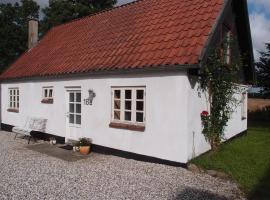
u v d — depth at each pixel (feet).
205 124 32.17
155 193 23.17
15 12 103.76
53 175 27.43
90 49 42.24
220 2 33.58
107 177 26.86
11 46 100.22
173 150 29.78
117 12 47.83
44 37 62.44
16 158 33.81
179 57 29.45
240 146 40.09
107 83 35.86
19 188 23.95
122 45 37.55
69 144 41.34
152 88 31.22
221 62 32.91
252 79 50.42
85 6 94.38
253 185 25.73
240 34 45.27
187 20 33.99
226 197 22.90
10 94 57.98
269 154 36.09
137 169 29.19
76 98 40.83
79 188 24.11
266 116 88.28
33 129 45.96
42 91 47.19
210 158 31.27
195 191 23.75
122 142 34.24
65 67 42.24
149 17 39.50
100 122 36.83
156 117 30.96
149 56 32.22
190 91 29.35
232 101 38.91
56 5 96.53
